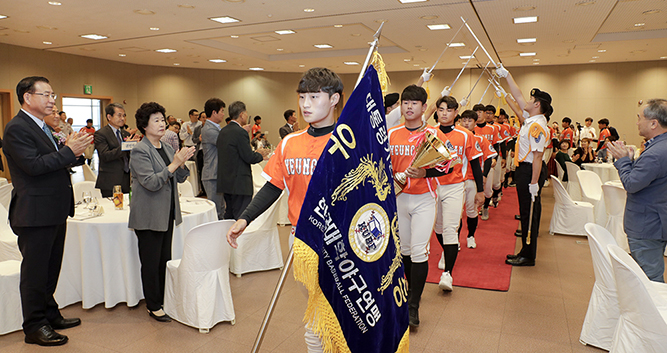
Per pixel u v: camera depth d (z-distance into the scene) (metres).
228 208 4.92
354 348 1.41
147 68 16.34
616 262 2.23
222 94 17.80
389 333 1.50
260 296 3.64
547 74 16.73
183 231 3.62
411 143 2.94
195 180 8.86
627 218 2.82
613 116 16.17
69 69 13.77
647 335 2.14
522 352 2.71
